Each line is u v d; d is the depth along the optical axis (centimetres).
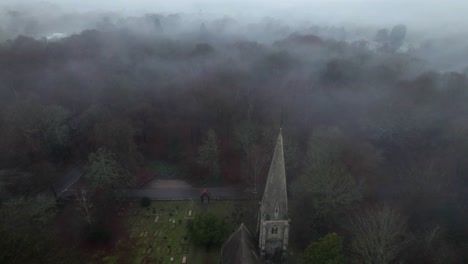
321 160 7225
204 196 8138
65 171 9069
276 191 4591
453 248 5988
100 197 7381
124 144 8550
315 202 6619
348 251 6188
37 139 8562
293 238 6688
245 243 4888
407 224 6712
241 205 8069
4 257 4091
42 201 6719
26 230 4912
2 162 7869
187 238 6962
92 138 8956
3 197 6819
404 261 5959
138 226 7350
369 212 6469
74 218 7381
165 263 6341
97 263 6397
